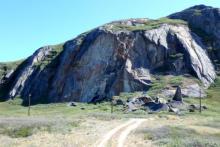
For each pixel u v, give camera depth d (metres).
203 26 161.75
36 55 176.75
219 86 134.12
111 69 139.50
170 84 127.56
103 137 43.50
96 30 154.75
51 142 37.44
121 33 145.12
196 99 119.69
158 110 100.44
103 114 83.31
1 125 53.09
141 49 142.88
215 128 57.19
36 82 162.00
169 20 163.25
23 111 122.38
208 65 144.88
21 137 44.00
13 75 182.75
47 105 136.50
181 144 33.38
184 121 71.19
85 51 149.00
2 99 168.88
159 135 44.81
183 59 140.38
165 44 144.88
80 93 142.00
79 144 35.94
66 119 69.44
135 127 56.75
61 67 154.75
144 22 162.62
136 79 132.75
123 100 115.88
